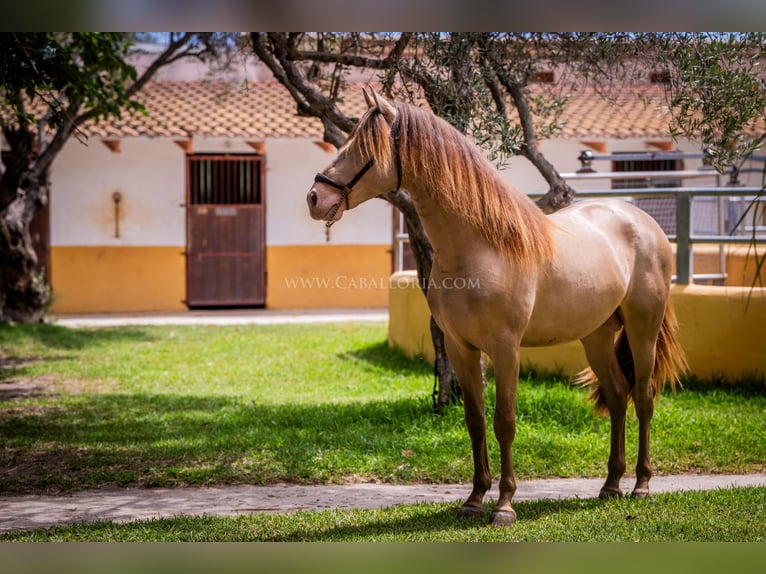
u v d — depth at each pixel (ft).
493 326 16.83
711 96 21.26
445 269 17.03
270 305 62.95
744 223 41.96
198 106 61.82
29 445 24.91
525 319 17.10
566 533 16.42
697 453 23.27
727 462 22.56
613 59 25.41
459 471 22.02
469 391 17.78
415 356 39.22
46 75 28.48
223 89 62.03
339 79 27.99
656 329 19.69
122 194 61.11
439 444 23.97
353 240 63.46
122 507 19.52
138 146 61.00
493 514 17.34
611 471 19.58
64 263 60.85
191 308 62.18
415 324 39.27
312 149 62.64
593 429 25.52
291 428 26.55
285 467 22.47
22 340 45.65
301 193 62.75
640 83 27.68
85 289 61.05
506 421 17.06
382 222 63.67
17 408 30.50
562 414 26.35
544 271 17.47
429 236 17.15
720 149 21.58
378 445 24.07
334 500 19.93
